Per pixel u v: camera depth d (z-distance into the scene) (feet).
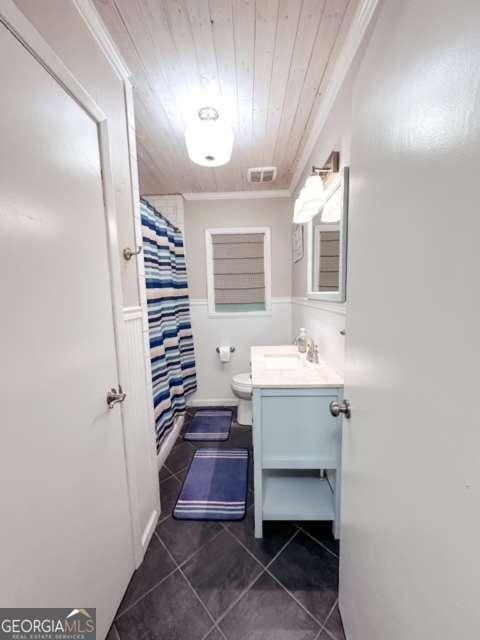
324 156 5.37
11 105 2.06
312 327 6.50
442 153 1.43
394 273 1.97
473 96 1.21
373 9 3.15
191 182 8.50
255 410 4.39
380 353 2.20
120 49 3.80
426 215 1.58
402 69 1.82
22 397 2.10
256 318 9.87
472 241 1.23
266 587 3.79
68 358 2.66
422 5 1.58
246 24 3.48
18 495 2.05
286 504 4.76
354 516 2.80
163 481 6.07
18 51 2.13
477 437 1.20
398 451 1.90
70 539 2.62
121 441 3.71
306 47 3.84
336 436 4.39
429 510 1.54
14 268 2.06
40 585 2.25
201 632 3.30
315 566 4.09
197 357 10.02
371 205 2.37
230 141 4.93
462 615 1.27
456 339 1.34
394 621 1.93
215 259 9.81
